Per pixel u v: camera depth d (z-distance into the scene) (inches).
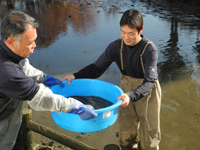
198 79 183.8
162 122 138.5
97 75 101.3
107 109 74.4
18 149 91.7
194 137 128.0
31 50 67.2
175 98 160.6
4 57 65.5
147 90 83.4
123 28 81.8
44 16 357.4
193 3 423.2
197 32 287.0
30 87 67.1
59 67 200.2
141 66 89.4
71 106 71.4
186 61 212.8
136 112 100.3
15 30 61.4
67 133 128.4
